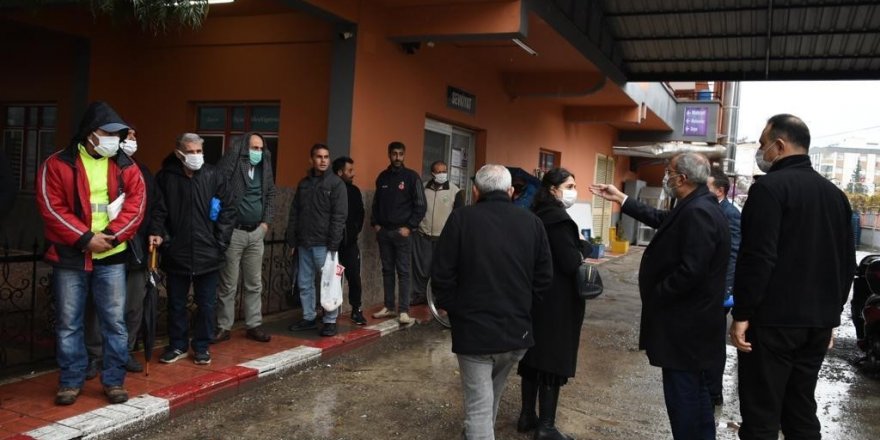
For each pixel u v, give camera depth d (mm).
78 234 4137
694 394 3824
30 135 10219
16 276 8156
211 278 5414
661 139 19672
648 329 3955
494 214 3781
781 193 3453
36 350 5500
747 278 3443
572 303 4375
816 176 3570
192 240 5207
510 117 12086
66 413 4219
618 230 19984
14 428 3947
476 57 10414
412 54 8703
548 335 4312
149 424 4398
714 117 19172
